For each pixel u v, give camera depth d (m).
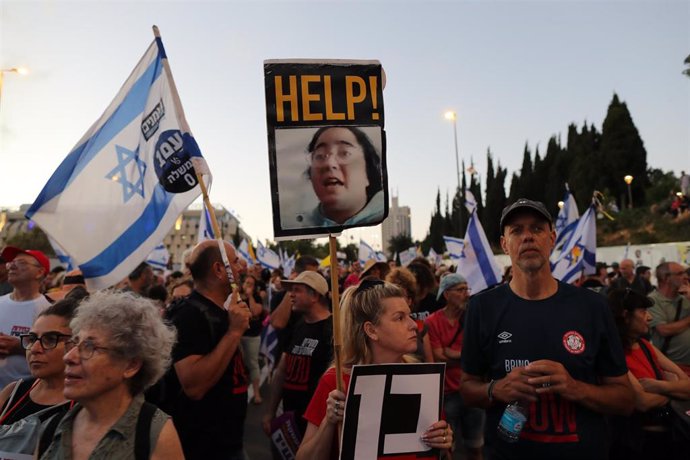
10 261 4.01
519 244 2.65
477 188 58.50
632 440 3.54
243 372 3.43
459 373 4.86
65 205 3.75
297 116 2.20
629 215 33.56
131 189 3.81
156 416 1.80
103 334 1.78
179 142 3.75
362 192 2.22
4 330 3.90
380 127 2.27
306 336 3.94
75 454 1.73
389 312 2.30
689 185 30.00
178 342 2.99
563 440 2.41
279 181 2.16
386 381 2.08
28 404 2.32
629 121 40.00
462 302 4.91
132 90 3.96
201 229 7.33
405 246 69.31
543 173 48.69
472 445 4.82
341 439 2.01
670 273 5.23
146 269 6.98
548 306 2.60
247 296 7.66
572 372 2.46
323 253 56.19
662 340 5.12
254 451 5.81
